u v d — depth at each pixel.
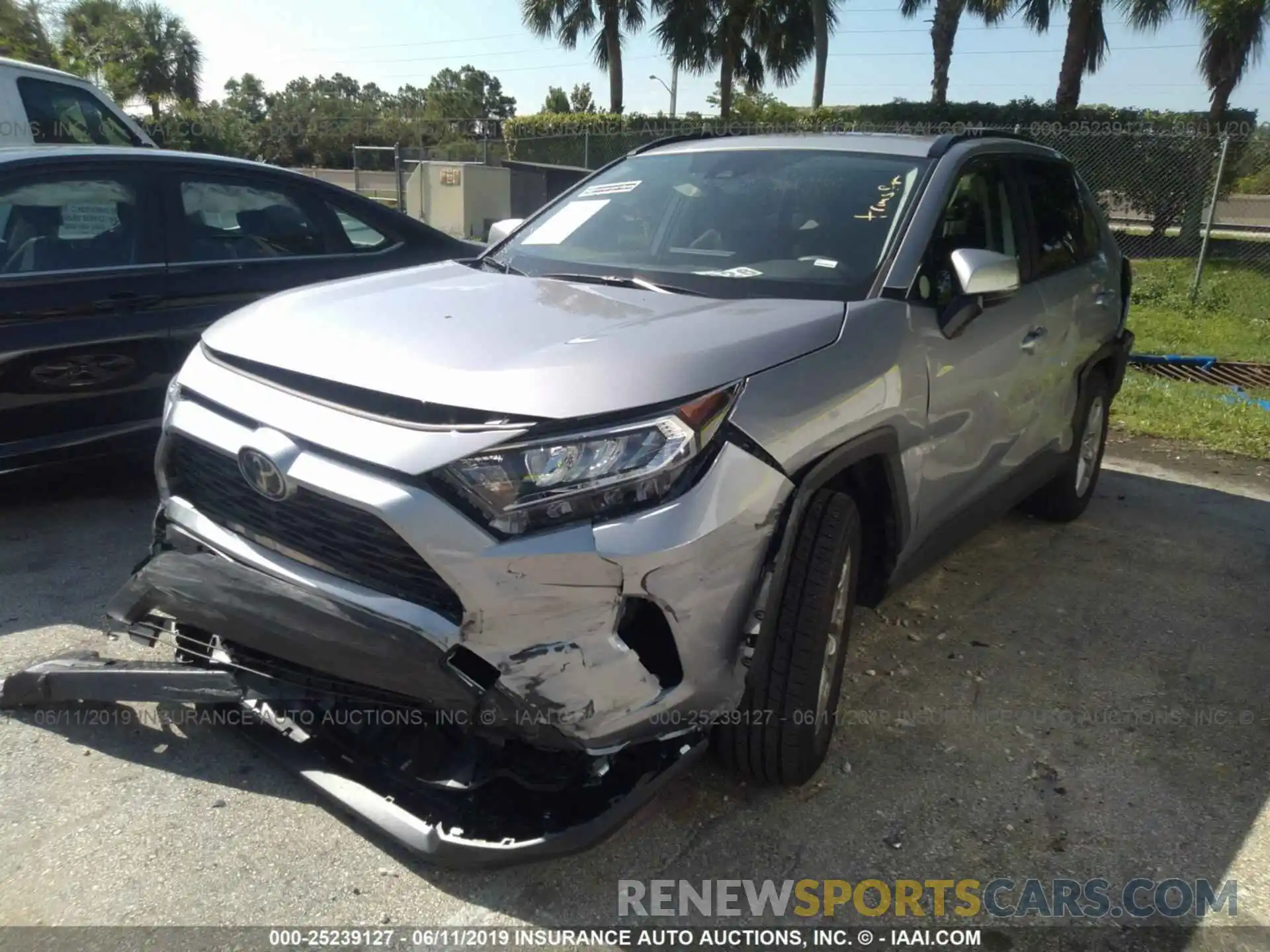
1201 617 4.16
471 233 16.45
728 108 30.14
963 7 23.69
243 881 2.46
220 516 2.71
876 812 2.82
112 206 4.61
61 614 3.73
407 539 2.21
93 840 2.57
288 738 2.79
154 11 33.91
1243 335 10.76
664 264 3.40
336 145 45.84
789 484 2.49
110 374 4.53
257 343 2.71
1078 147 18.03
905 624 3.99
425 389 2.33
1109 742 3.23
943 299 3.29
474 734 2.38
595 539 2.20
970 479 3.61
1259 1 21.70
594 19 31.98
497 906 2.42
